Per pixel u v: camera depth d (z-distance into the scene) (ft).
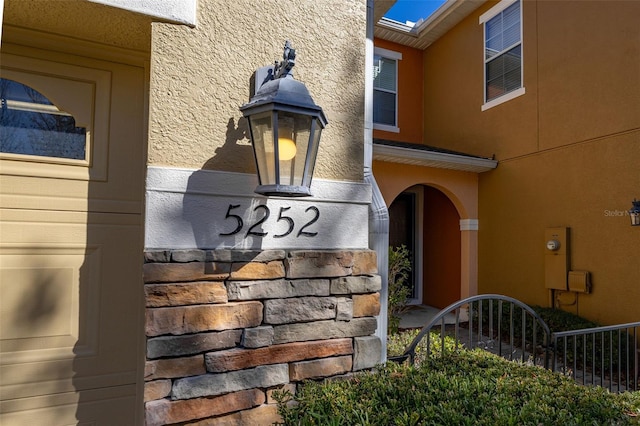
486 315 22.53
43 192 6.25
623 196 17.33
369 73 7.84
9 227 6.01
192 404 5.51
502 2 24.27
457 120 27.84
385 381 6.43
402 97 30.94
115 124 6.79
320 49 7.00
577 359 17.28
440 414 5.44
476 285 24.88
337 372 6.59
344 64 7.21
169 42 5.88
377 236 7.51
